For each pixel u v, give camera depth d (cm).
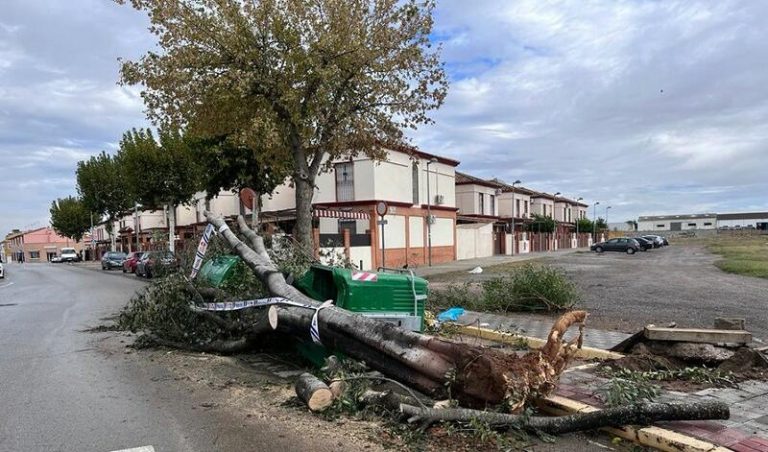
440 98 1471
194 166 2553
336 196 2962
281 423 503
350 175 2930
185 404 566
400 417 483
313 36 1301
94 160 4756
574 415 454
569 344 504
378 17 1357
